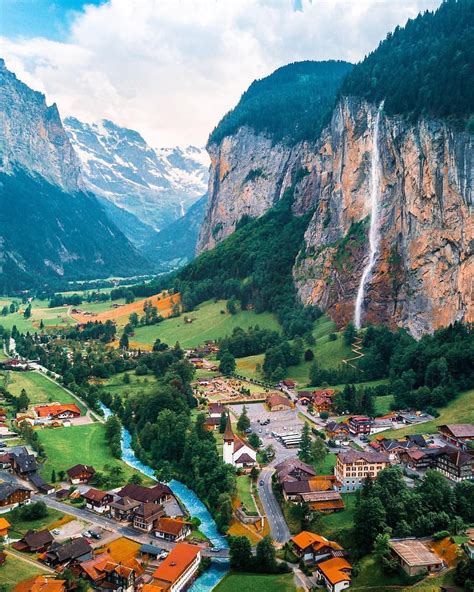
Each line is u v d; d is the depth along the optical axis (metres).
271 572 140.50
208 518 166.62
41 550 143.25
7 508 161.75
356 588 130.38
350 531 146.88
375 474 170.62
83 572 133.62
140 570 138.25
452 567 129.50
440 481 153.75
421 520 142.50
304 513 155.75
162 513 162.38
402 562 131.00
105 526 158.50
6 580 128.75
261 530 155.62
